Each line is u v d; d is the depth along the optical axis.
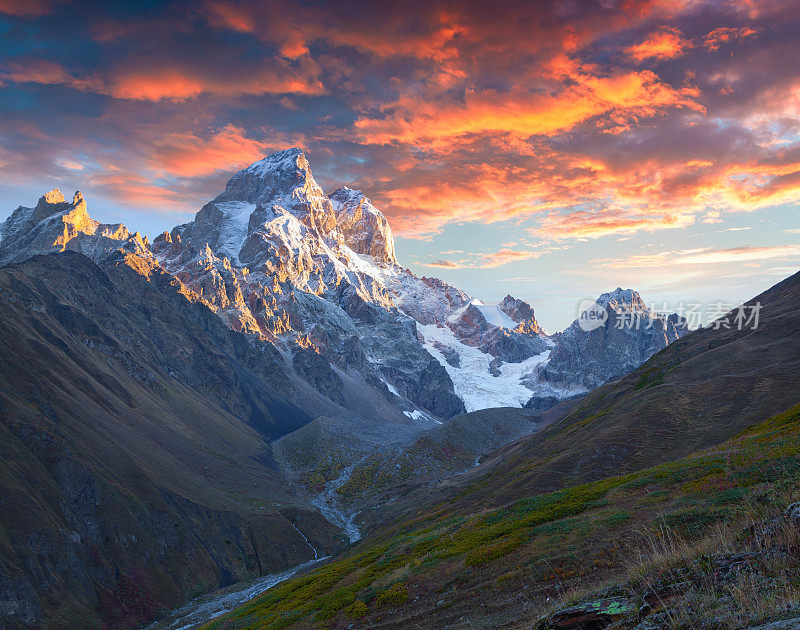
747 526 15.67
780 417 67.50
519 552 36.19
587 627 14.25
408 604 36.34
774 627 9.49
